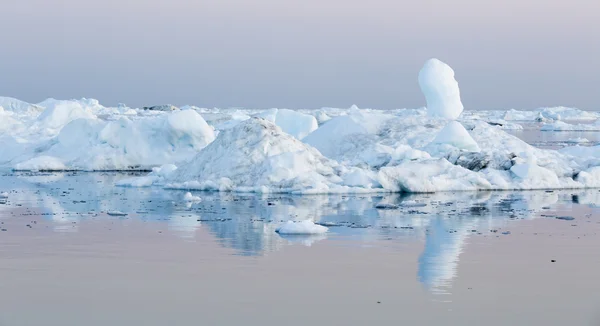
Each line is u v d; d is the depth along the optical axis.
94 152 46.12
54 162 45.41
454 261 18.12
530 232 22.50
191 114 46.06
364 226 23.42
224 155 35.47
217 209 27.36
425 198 31.42
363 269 17.14
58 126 56.16
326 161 35.84
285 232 21.84
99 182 37.97
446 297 14.84
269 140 35.50
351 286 15.59
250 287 15.46
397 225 23.67
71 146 47.66
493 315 13.71
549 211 27.36
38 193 32.59
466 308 14.11
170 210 27.05
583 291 15.41
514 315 13.73
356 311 13.84
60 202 29.31
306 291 15.18
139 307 14.04
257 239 20.94
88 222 24.02
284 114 58.28
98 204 28.72
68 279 16.05
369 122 46.50
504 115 167.38
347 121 46.66
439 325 13.12
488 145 41.88
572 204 29.58
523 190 35.00
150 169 45.84
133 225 23.44
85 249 19.33
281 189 33.03
